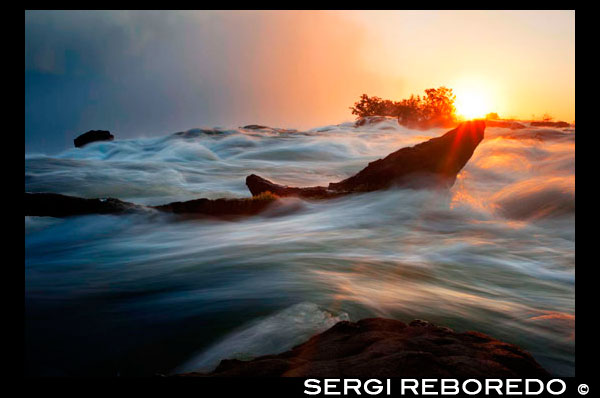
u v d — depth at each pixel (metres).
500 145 31.39
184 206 14.54
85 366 4.72
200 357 4.80
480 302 6.65
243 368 3.19
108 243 11.62
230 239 11.40
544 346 5.17
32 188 22.50
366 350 3.34
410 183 16.88
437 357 3.04
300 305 5.66
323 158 36.06
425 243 11.40
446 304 6.33
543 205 16.14
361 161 33.97
